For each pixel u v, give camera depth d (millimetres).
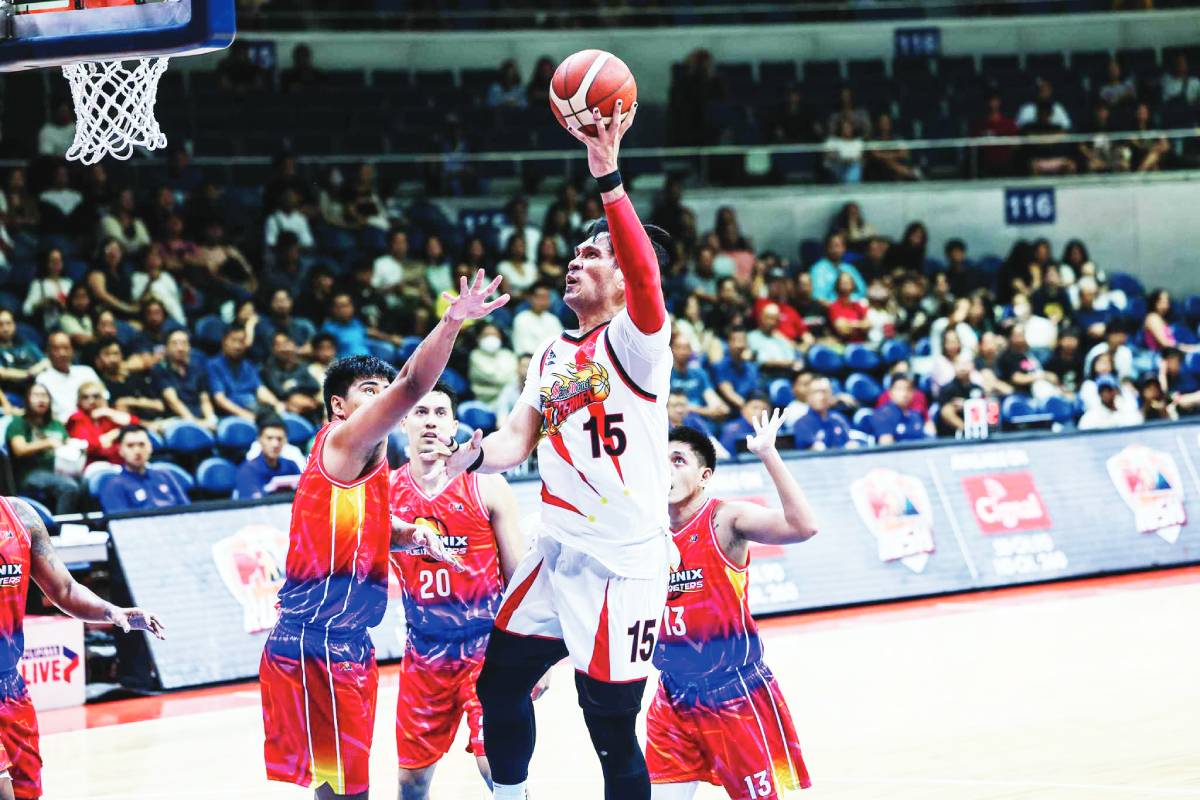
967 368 11586
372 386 4152
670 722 4277
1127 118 16281
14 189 11703
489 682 3777
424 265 12586
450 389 4871
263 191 13219
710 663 4203
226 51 14742
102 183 12023
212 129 14242
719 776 4262
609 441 3588
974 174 15492
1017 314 13188
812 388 10773
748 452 10484
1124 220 15844
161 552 8039
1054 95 16516
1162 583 10086
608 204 3406
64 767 6262
